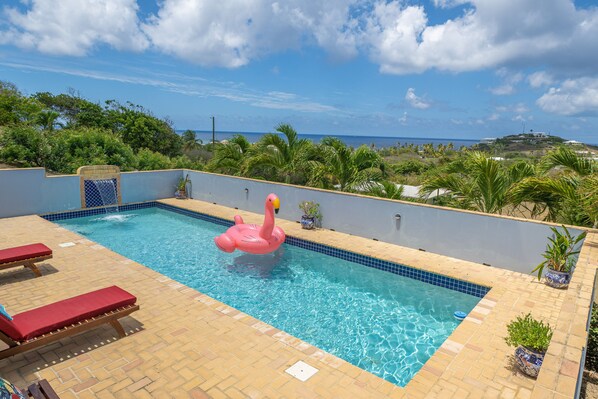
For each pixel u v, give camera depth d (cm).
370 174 1209
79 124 2784
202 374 407
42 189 1170
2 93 2598
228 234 864
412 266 782
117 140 1798
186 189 1474
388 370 495
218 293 712
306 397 376
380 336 577
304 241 955
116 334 482
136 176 1384
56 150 1582
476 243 802
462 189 930
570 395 243
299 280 775
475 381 409
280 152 1402
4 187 1095
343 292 725
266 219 830
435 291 732
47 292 605
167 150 2867
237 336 484
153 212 1362
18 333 392
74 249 818
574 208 770
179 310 551
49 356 433
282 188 1145
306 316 633
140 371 409
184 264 856
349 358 521
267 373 411
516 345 429
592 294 412
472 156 916
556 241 682
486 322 543
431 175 996
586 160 807
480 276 729
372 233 956
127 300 475
